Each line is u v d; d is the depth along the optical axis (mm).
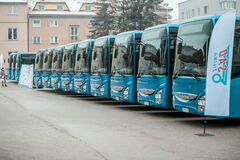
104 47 19844
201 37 12156
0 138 9852
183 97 12625
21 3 69250
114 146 8930
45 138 9891
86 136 10250
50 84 31062
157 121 13562
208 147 8898
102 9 60938
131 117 14695
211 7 61375
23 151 8312
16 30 69312
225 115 11047
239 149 8688
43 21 70438
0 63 52750
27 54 46906
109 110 17297
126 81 17188
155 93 14750
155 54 15000
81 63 23000
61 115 15109
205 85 11758
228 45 10930
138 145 9070
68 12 71938
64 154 8039
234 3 58812
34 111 16438
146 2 57062
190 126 12359
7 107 17953
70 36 71375
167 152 8320
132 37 17125
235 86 11859
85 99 23859
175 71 13133
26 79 38625
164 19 61312
